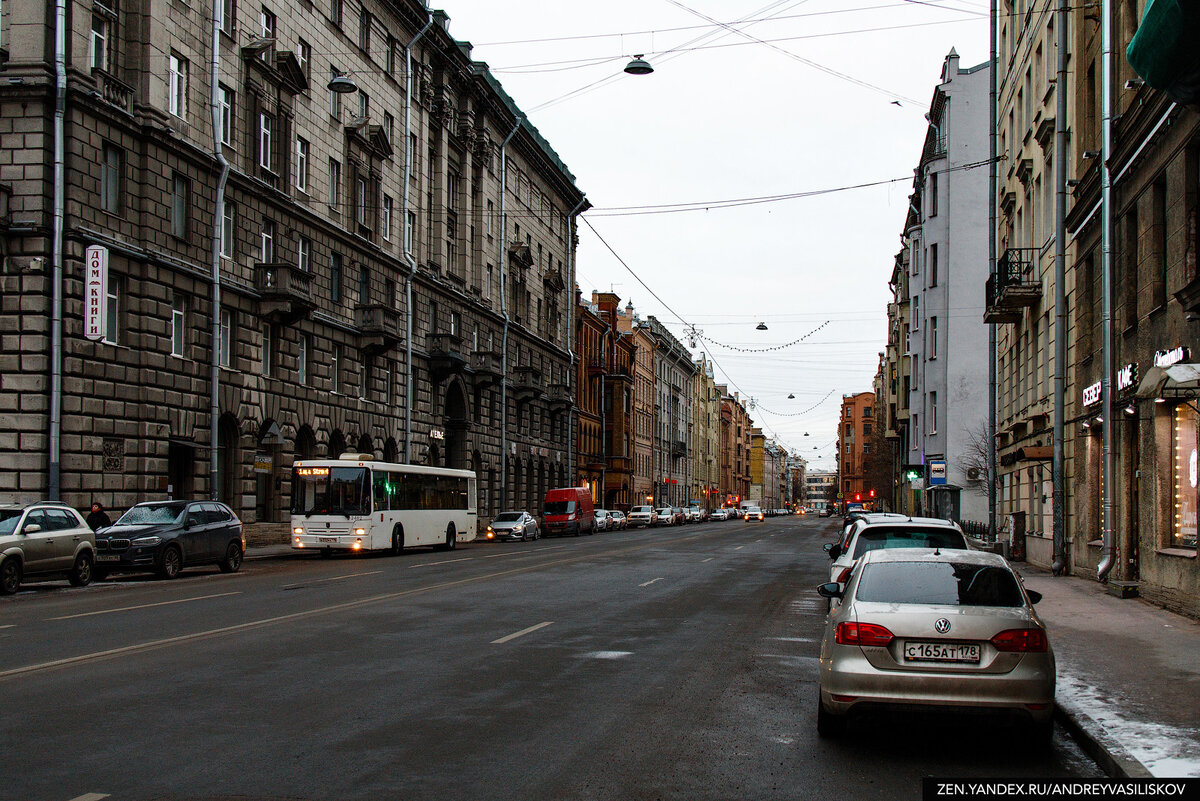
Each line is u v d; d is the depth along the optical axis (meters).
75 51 26.34
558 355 73.56
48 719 8.38
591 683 10.38
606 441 89.56
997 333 37.66
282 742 7.72
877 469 80.69
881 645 7.68
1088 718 8.48
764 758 7.58
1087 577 22.72
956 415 48.47
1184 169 15.82
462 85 55.28
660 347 110.81
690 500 130.38
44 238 25.42
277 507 36.28
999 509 37.03
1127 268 19.34
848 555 13.70
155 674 10.44
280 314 35.62
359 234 43.16
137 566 22.62
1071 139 24.73
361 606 17.00
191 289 30.95
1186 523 16.58
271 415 35.78
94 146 26.95
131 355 28.17
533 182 68.88
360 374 43.09
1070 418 24.44
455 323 54.69
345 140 42.12
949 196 49.66
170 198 30.02
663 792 6.63
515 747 7.70
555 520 57.88
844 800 6.55
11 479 24.95
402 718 8.60
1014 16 33.12
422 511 37.06
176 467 30.81
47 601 18.00
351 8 42.78
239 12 34.22
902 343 67.06
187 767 6.99
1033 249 28.66
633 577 24.41
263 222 35.81
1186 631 14.11
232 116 33.84
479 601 18.11
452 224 54.81
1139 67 8.83
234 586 21.12
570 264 77.62
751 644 13.43
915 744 8.12
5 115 25.62
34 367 25.17
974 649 7.61
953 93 49.84
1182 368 12.88
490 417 59.00
